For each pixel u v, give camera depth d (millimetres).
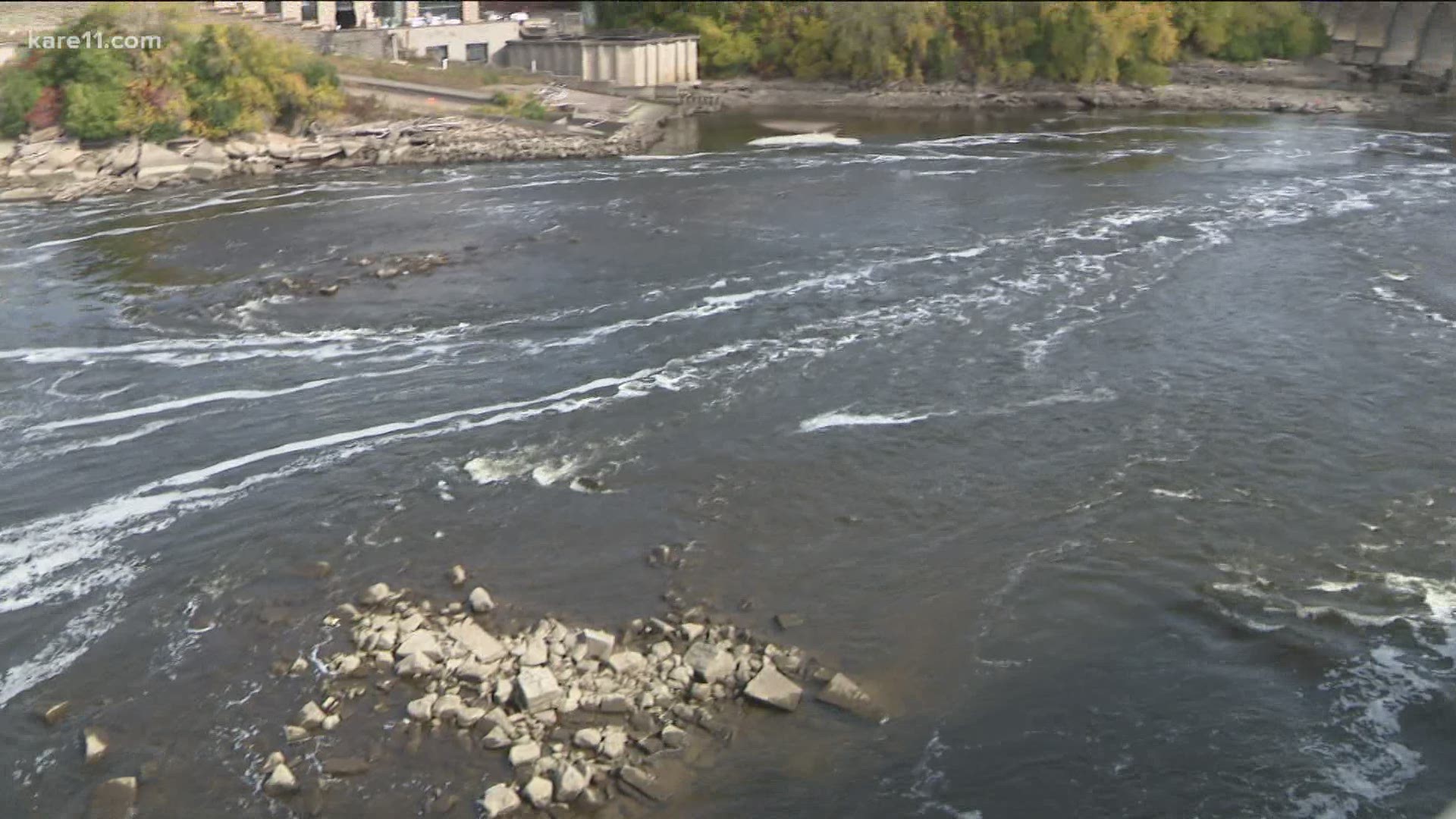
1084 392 43875
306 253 62219
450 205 71750
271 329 51406
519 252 61750
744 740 26594
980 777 25750
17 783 25891
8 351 49219
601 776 25297
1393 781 25438
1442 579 32281
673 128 97438
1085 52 109375
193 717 27594
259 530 35375
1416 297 52812
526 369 46656
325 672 28828
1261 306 51938
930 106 106938
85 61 80250
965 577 32938
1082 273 56312
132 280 58188
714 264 58906
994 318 50844
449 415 42781
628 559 33719
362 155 83938
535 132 88938
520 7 125438
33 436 41594
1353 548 33938
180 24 83688
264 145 82812
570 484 37844
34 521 36062
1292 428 40969
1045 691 28438
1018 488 37438
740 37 116438
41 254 62594
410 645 29250
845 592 32281
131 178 77688
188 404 44000
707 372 45906
